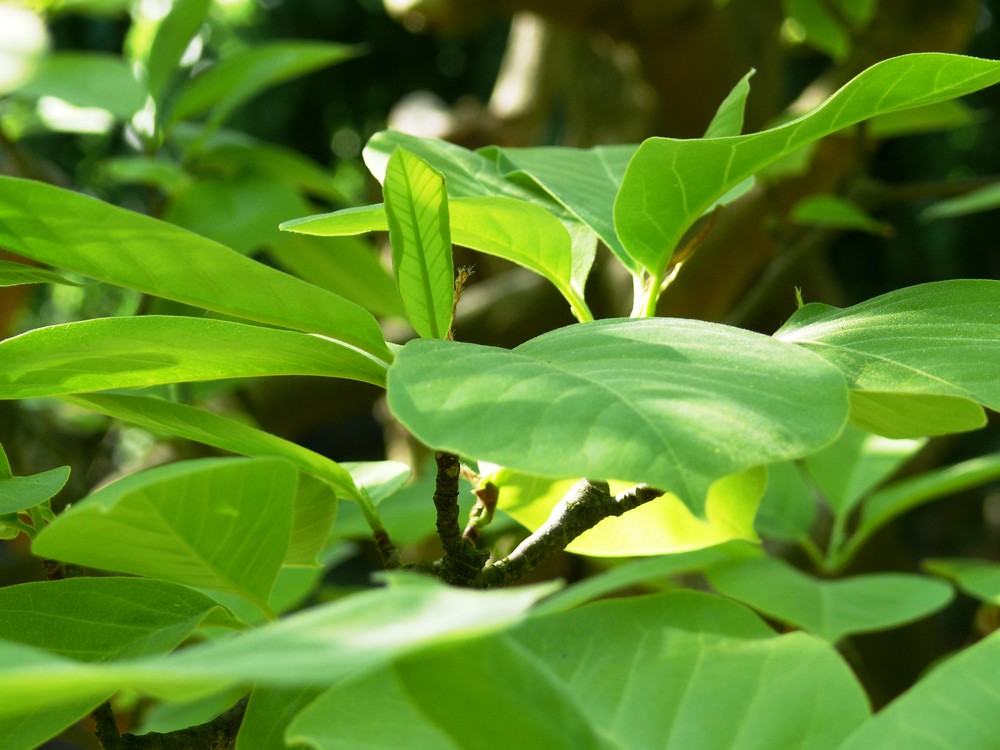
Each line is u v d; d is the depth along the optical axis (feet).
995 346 2.13
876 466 4.46
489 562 2.40
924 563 4.10
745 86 2.39
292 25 10.98
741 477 2.45
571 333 2.09
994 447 10.50
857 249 11.06
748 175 2.29
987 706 1.94
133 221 2.09
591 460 1.85
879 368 2.13
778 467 4.49
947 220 10.57
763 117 6.28
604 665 2.03
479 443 1.87
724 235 5.28
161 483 1.97
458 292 2.28
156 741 2.25
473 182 2.56
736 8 6.15
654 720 1.99
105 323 2.12
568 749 1.78
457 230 2.39
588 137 7.11
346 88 11.41
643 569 2.14
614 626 2.07
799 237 5.86
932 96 2.22
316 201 6.62
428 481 3.62
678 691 2.01
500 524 3.19
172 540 2.05
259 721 2.18
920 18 5.02
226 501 2.02
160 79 4.52
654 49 5.86
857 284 11.25
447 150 2.62
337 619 1.69
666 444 1.85
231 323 2.13
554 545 2.32
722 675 2.02
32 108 5.70
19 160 4.58
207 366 2.22
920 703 1.95
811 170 5.26
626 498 2.35
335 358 2.20
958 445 10.62
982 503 11.00
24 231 2.12
